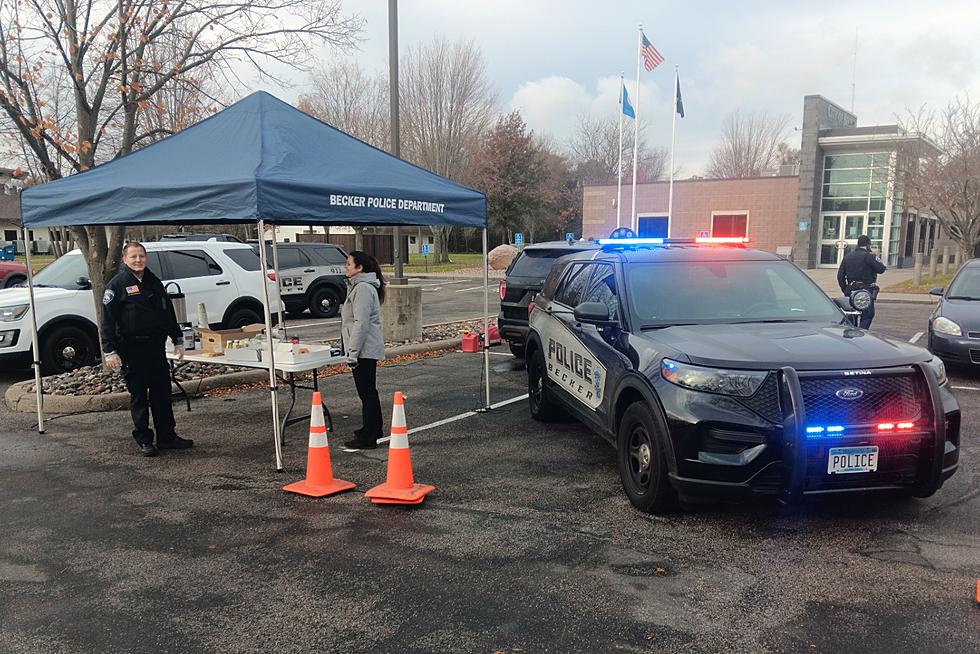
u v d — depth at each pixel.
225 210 5.16
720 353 4.21
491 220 48.50
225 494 5.10
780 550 4.02
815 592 3.54
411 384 8.84
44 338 9.28
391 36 11.74
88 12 8.30
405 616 3.37
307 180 5.39
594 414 5.41
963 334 8.68
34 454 6.09
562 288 6.72
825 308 5.36
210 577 3.81
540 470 5.53
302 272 16.72
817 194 31.55
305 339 12.67
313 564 3.94
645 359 4.56
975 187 22.45
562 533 4.31
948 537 4.16
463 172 40.84
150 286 6.05
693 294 5.35
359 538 4.29
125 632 3.27
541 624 3.28
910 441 3.97
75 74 8.19
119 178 5.82
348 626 3.29
